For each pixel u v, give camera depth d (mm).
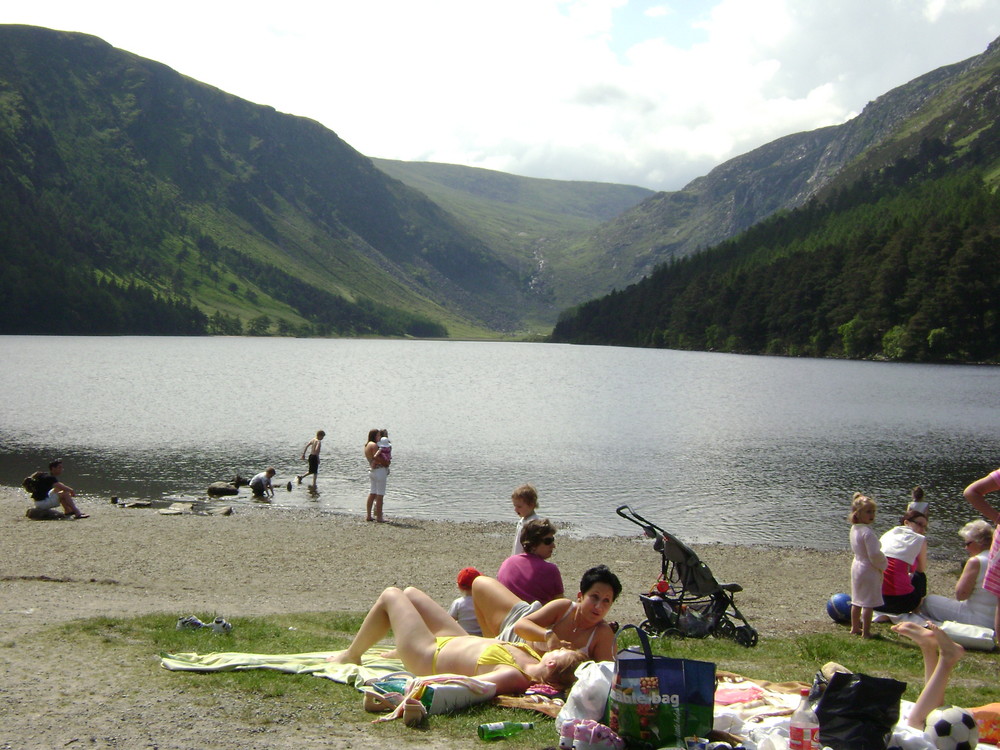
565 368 140000
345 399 75625
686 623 13516
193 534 21984
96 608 12867
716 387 96125
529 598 9734
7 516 24172
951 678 11234
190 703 7762
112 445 43688
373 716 7633
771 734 6922
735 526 27078
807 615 16219
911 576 14867
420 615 8922
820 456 43688
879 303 161875
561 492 32656
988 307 145125
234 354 166000
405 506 29125
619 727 6871
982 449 46781
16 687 8000
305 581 17219
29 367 108750
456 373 123000
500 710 7816
